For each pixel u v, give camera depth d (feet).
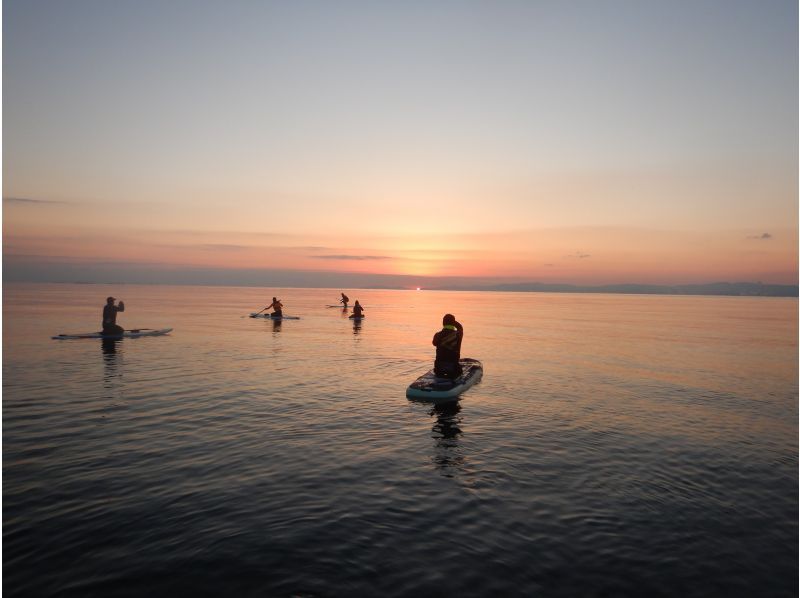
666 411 39.52
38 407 36.58
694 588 16.02
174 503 21.21
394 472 25.35
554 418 36.63
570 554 17.88
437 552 17.75
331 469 25.55
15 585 15.33
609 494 23.24
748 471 26.58
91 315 129.39
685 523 20.52
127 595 14.97
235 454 27.43
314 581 15.83
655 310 274.16
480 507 21.53
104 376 48.75
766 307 370.32
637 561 17.53
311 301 307.37
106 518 19.75
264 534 18.72
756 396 45.85
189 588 15.35
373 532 19.08
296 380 48.70
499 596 15.34
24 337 79.87
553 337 102.68
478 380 51.47
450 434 32.09
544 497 22.75
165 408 36.94
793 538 19.47
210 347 72.23
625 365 64.23
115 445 28.48
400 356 66.95
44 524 19.16
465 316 181.16
